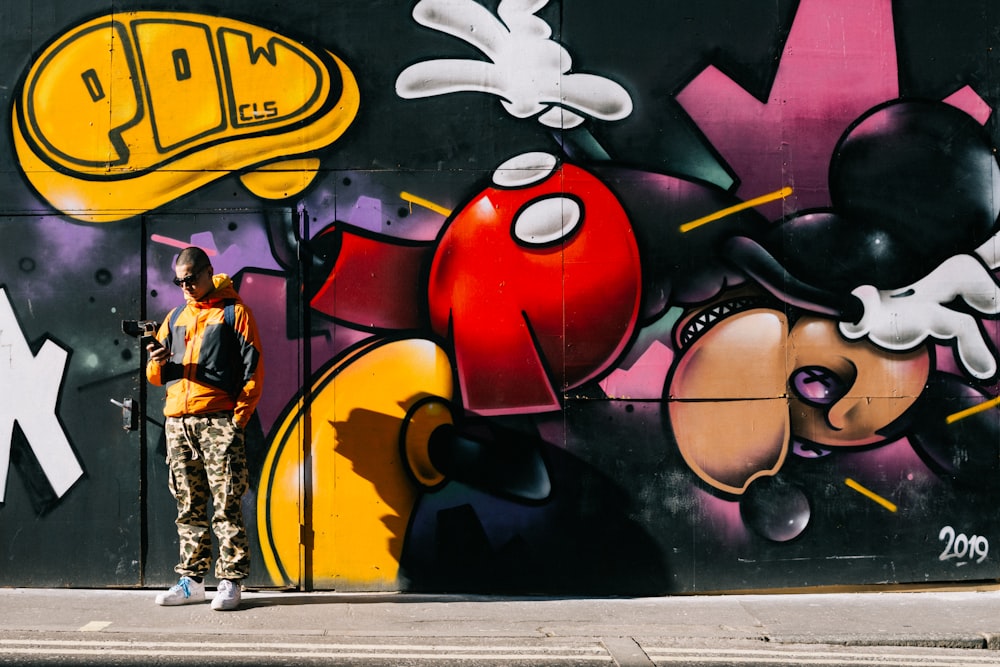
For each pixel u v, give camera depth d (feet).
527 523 19.42
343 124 19.66
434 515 19.39
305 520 19.36
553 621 17.57
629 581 19.42
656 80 19.71
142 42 19.75
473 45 19.71
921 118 19.93
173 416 17.80
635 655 15.78
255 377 17.47
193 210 19.65
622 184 19.63
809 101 19.83
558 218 19.58
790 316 19.69
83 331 19.60
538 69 19.70
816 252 19.76
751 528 19.56
